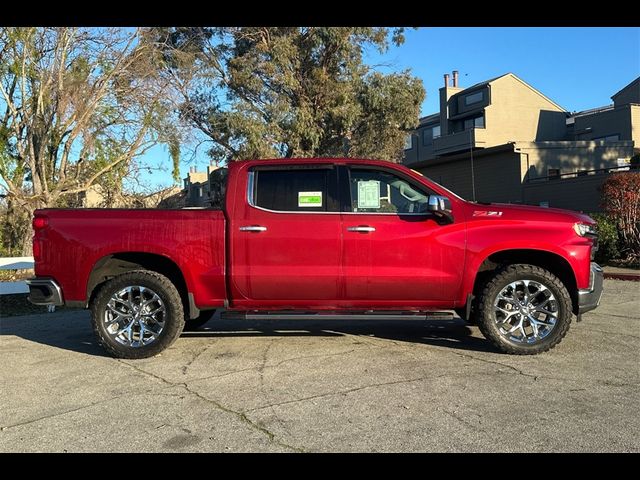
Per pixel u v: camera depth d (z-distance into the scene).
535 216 5.74
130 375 5.34
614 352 5.76
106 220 5.92
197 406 4.44
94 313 5.89
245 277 5.77
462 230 5.70
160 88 15.98
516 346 5.65
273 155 20.69
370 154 23.58
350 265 5.71
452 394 4.56
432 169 28.73
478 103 35.97
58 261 5.93
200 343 6.53
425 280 5.69
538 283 5.62
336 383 4.90
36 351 6.49
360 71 23.03
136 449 3.69
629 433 3.76
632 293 9.76
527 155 24.06
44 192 14.19
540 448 3.57
